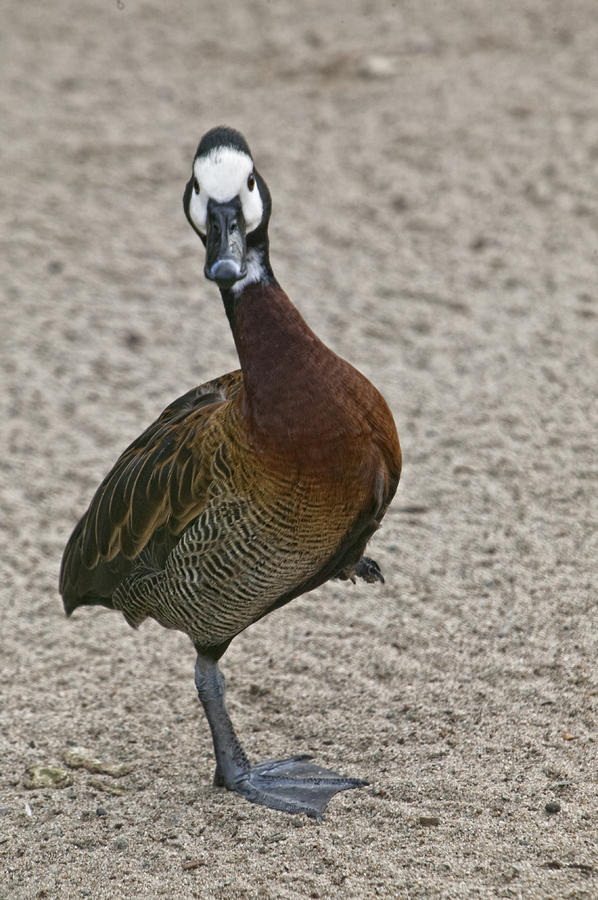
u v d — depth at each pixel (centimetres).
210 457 790
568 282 1588
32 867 791
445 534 1159
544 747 860
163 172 1998
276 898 731
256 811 835
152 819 838
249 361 774
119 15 2717
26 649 1077
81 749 932
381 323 1545
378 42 2398
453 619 1043
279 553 782
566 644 980
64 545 1224
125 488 871
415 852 759
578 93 2073
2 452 1366
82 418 1420
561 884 713
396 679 977
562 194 1791
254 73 2352
